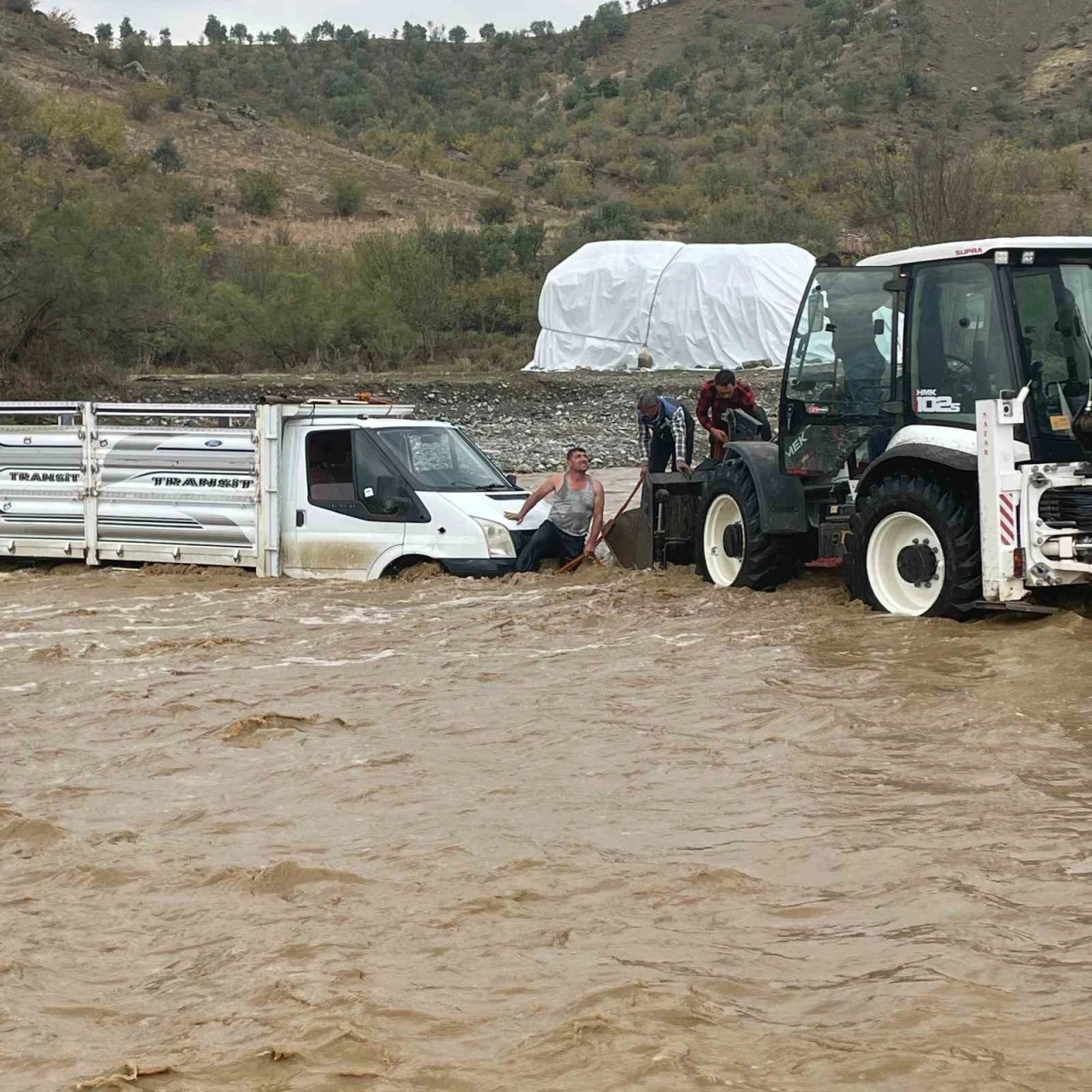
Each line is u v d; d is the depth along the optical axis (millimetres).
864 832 5781
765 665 8945
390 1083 3762
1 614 11969
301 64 184750
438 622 10953
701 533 12703
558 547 13320
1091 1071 3732
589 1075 3766
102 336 35875
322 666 9414
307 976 4484
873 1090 3650
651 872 5375
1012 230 47719
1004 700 7824
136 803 6523
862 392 11188
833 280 11406
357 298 48438
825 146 130875
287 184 95000
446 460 13992
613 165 122938
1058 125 121125
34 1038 4117
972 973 4391
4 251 33844
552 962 4570
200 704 8375
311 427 13664
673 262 46250
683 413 15070
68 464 14641
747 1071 3768
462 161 127312
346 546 13398
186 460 14055
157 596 12695
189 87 119062
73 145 79125
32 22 113312
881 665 8812
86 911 5160
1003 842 5602
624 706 8023
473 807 6309
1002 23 168125
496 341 54562
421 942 4770
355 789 6617
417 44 199625
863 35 171125
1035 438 9750
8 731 7906
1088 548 9695
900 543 10523
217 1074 3836
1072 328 9977
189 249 59406
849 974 4422
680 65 176625
